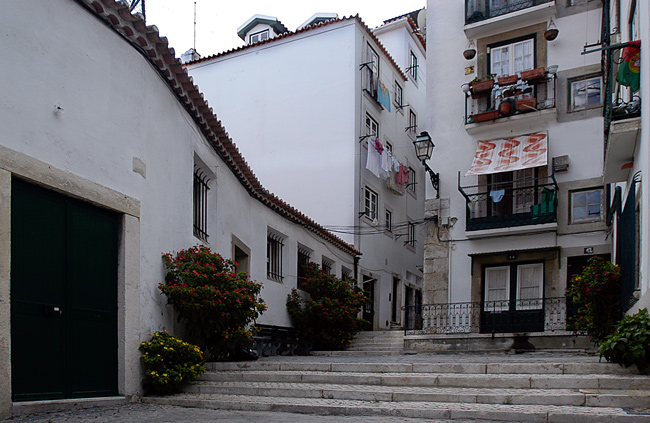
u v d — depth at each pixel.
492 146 15.98
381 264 21.77
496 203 15.98
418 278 25.48
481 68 16.62
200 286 8.31
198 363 7.93
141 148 7.81
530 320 14.84
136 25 7.52
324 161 20.56
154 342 7.53
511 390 6.84
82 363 6.60
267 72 22.09
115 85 7.34
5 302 5.45
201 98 9.30
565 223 14.91
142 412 6.32
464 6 17.20
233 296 8.62
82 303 6.70
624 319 7.57
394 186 22.44
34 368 5.94
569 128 15.29
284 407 6.59
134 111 7.69
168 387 7.52
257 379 8.13
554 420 5.64
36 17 6.12
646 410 5.82
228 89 22.61
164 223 8.45
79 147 6.64
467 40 17.05
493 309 15.34
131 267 7.39
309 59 21.48
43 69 6.18
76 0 6.70
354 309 15.68
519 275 15.38
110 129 7.19
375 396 6.86
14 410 5.46
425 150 15.63
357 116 20.62
